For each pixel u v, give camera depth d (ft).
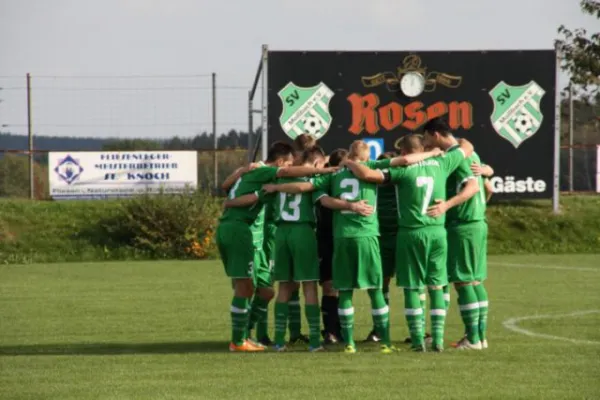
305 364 65.62
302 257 72.79
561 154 238.27
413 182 70.54
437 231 71.00
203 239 183.11
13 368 64.75
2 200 197.26
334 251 72.33
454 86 192.95
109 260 177.37
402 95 192.13
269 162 75.61
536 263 162.30
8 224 185.47
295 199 73.15
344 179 71.82
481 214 73.41
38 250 179.42
